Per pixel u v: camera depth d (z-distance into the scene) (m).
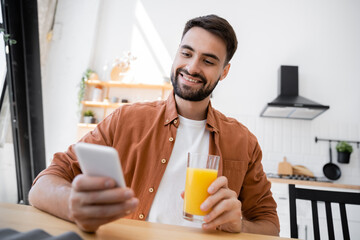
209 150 1.22
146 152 1.18
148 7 4.08
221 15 4.01
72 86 3.67
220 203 0.74
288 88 3.58
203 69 1.13
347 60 3.81
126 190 0.54
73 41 3.77
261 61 3.86
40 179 0.86
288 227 2.99
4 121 2.48
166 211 1.08
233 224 0.78
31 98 2.69
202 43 1.12
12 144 2.61
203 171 0.75
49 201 0.73
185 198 0.77
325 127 3.67
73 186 0.55
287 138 3.67
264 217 1.15
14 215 0.69
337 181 3.53
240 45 3.91
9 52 2.47
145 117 1.24
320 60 3.83
